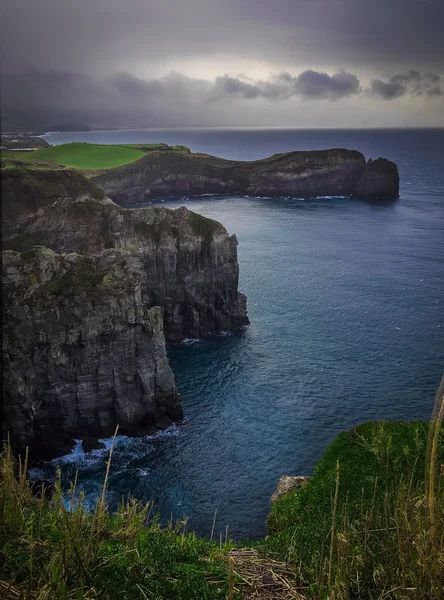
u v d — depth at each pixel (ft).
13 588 27.22
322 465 84.33
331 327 274.36
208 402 203.21
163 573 33.17
